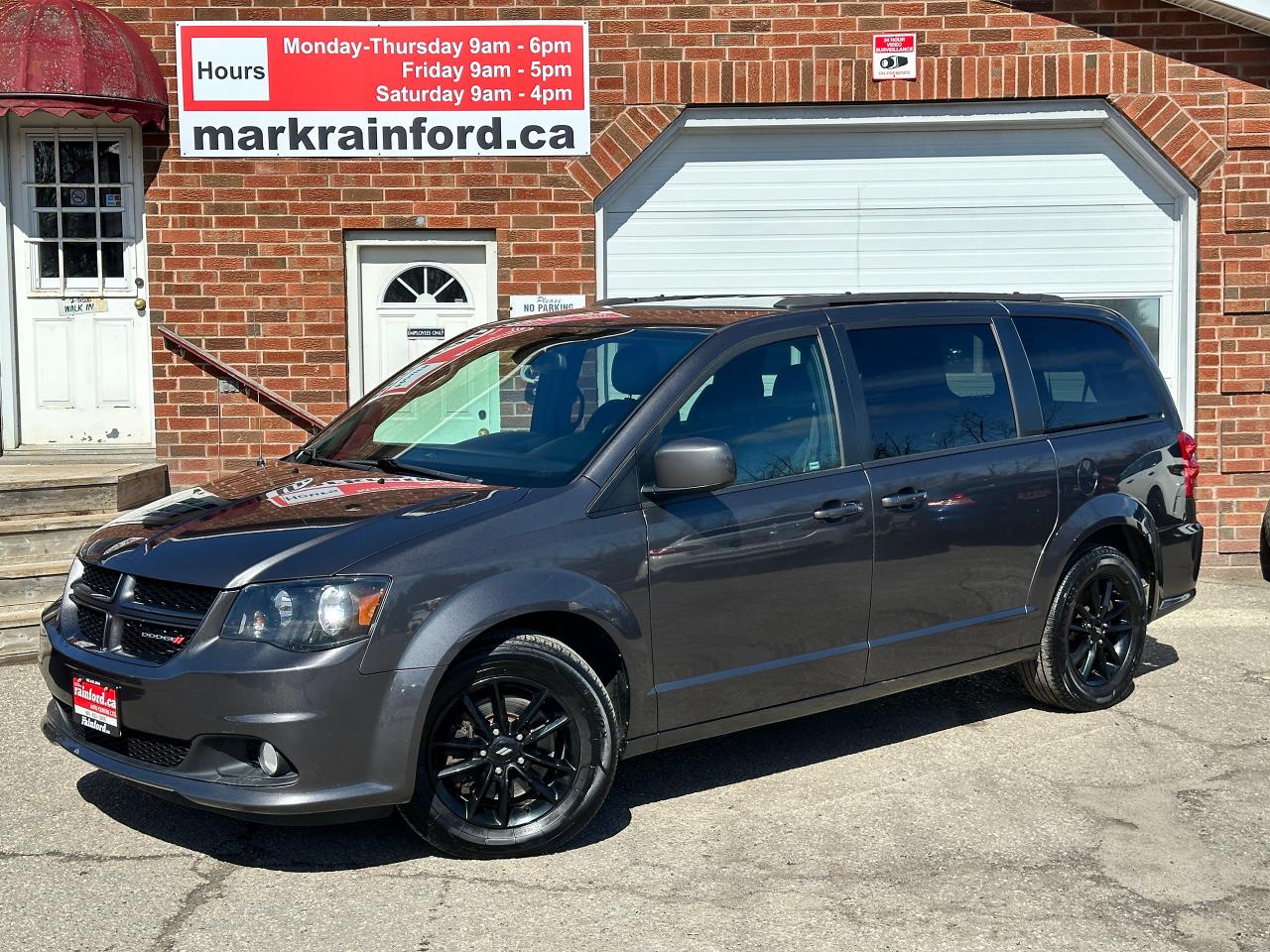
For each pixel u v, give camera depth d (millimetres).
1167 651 7480
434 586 4301
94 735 4586
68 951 3902
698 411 4992
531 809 4609
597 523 4656
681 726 4898
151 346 9414
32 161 9492
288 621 4160
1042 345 6180
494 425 5266
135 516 5074
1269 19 9219
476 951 3926
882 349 5598
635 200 9648
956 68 9477
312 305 9375
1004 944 3988
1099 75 9508
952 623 5641
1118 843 4770
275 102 9234
